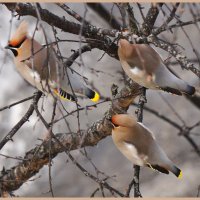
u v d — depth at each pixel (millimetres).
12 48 9211
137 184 9164
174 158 18609
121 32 9367
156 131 18859
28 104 18578
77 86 8891
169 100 19438
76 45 15766
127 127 9477
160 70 9117
